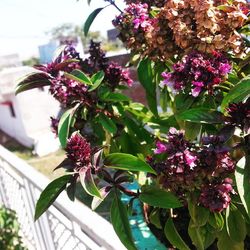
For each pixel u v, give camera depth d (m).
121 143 0.36
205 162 0.24
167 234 0.29
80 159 0.27
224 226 0.27
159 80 0.35
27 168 0.52
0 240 0.59
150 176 0.28
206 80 0.25
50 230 0.47
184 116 0.26
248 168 0.24
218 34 0.28
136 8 0.34
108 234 0.29
